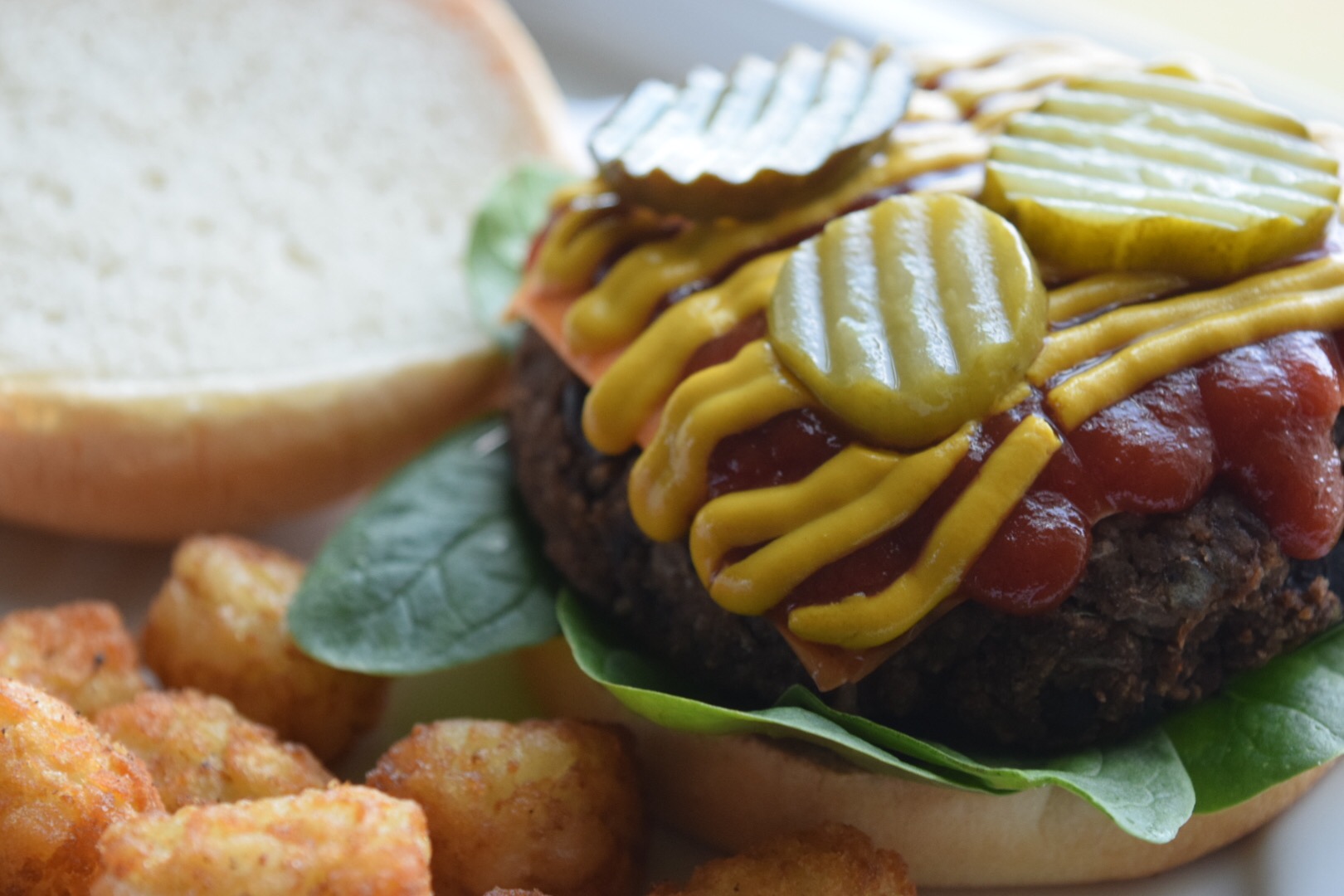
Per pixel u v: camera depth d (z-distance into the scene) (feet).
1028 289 0.69
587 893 0.73
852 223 0.73
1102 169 0.73
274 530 0.93
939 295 0.70
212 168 0.94
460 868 0.73
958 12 1.13
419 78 1.00
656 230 0.77
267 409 0.87
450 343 0.92
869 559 0.68
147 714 0.75
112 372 0.87
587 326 0.74
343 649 0.79
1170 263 0.71
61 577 0.90
